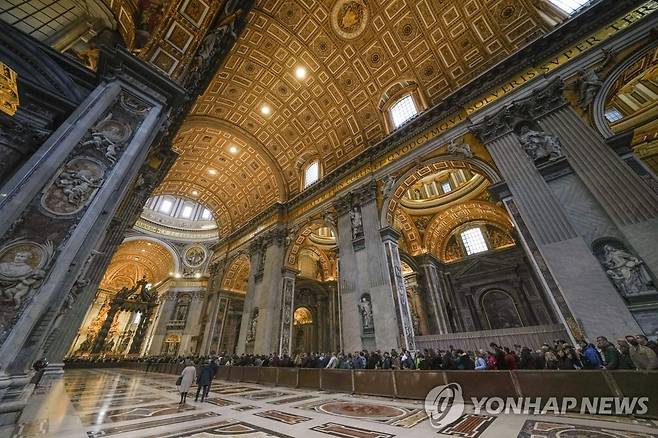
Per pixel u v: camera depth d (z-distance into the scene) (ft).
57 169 14.17
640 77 27.94
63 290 13.50
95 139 16.16
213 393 24.41
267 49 46.68
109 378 40.09
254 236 65.26
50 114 16.05
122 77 19.44
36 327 11.92
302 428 12.17
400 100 48.03
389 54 44.52
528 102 29.04
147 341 97.14
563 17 30.83
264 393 24.22
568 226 22.25
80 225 13.93
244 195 73.61
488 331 32.94
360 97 50.08
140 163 19.15
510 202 26.37
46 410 14.89
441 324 52.39
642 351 13.85
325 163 57.67
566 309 20.30
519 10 34.86
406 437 10.74
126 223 32.86
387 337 32.04
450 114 37.76
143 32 21.66
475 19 37.52
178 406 17.78
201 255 111.24
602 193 21.54
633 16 25.22
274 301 50.88
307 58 48.14
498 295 55.42
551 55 29.86
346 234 44.01
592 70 25.90
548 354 17.88
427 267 59.26
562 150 24.98
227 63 46.73
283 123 58.54
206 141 60.34
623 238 19.80
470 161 32.53
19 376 10.54
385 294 34.47
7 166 13.66
